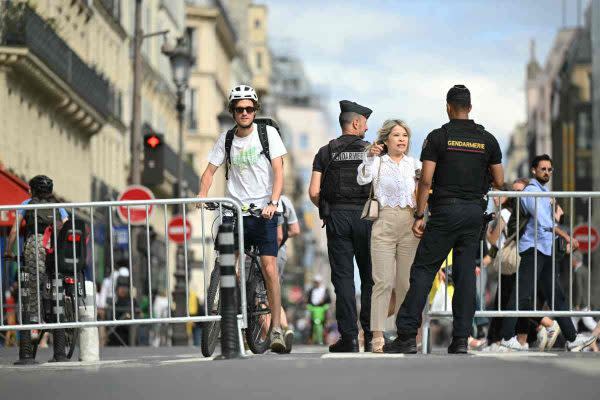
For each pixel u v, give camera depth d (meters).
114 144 124.12
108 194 118.31
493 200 34.06
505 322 35.59
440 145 28.44
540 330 37.00
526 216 34.16
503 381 19.05
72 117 101.19
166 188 147.50
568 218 34.41
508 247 34.41
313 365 22.62
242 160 30.47
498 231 33.97
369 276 32.19
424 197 28.83
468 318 28.50
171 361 27.30
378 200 30.55
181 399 17.66
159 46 152.38
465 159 28.41
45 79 88.69
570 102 176.50
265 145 30.47
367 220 31.30
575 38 176.38
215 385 19.33
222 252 27.22
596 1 154.38
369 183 31.14
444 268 37.25
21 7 82.38
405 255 30.66
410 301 28.77
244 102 30.39
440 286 37.16
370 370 21.20
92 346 31.58
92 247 31.39
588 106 174.88
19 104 86.38
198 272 155.75
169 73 162.50
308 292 73.44
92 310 31.30
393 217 30.42
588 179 174.25
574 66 175.12
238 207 29.78
